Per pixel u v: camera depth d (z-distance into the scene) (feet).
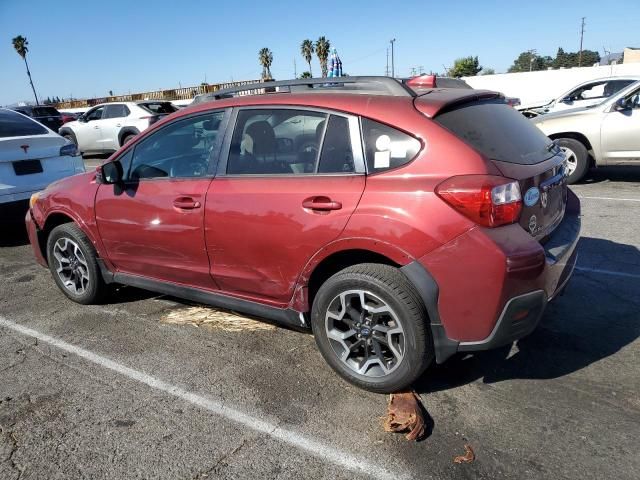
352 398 9.75
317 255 9.71
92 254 13.98
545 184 9.59
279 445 8.56
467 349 8.91
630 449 8.07
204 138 11.59
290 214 9.90
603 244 17.61
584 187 27.63
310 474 7.89
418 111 9.26
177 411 9.58
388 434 8.70
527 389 9.77
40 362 11.60
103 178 12.64
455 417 9.05
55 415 9.60
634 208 22.17
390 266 9.23
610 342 11.31
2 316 14.26
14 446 8.79
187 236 11.57
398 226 8.75
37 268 18.49
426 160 8.87
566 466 7.79
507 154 9.30
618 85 38.81
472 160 8.65
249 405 9.68
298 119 10.29
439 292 8.68
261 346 11.93
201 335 12.60
